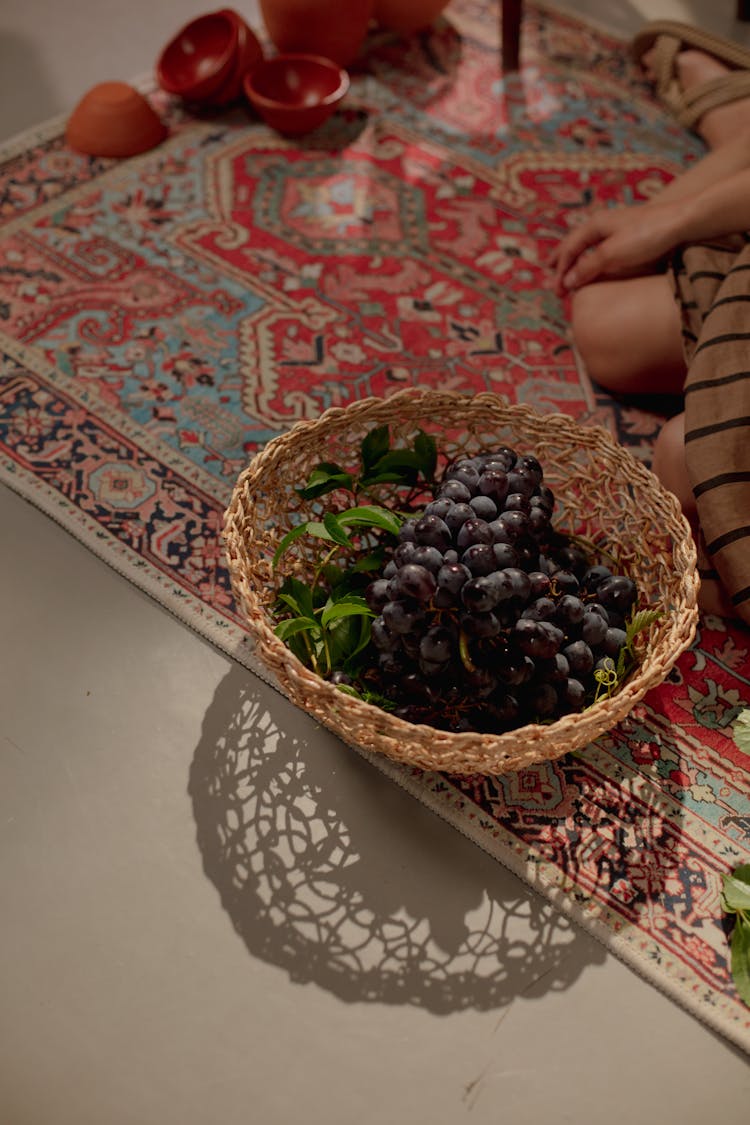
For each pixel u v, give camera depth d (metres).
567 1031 1.02
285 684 1.03
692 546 1.07
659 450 1.25
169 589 1.22
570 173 1.59
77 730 1.15
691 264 1.29
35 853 1.09
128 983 1.03
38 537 1.26
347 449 1.19
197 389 1.37
